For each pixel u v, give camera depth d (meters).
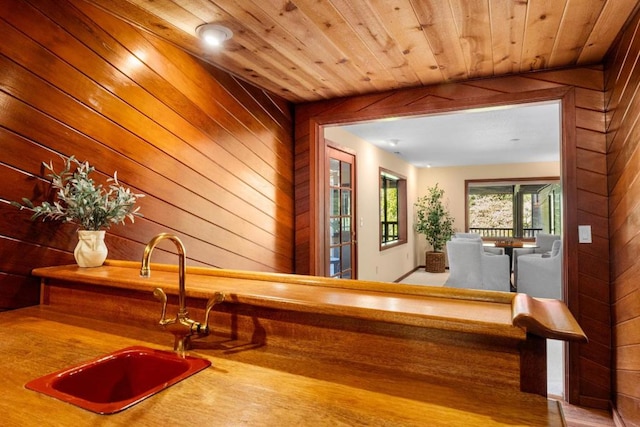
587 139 2.44
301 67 2.58
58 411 0.83
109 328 1.42
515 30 2.02
